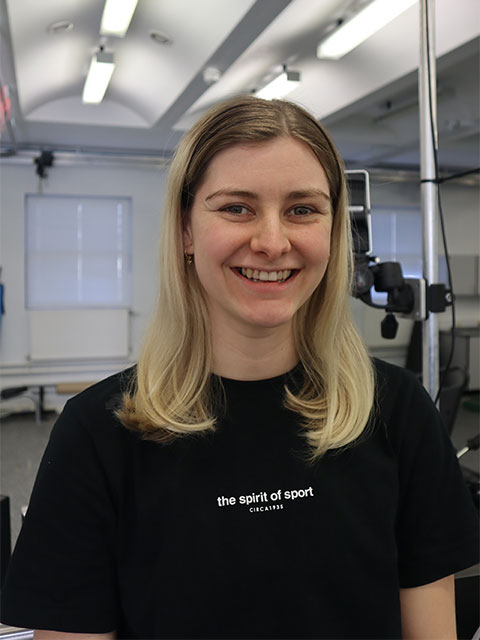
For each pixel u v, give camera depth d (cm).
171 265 81
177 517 73
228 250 72
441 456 84
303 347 85
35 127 561
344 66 416
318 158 75
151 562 73
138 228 682
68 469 74
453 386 287
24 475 441
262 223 71
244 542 73
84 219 676
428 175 175
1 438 557
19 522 344
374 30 329
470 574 131
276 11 309
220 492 75
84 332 673
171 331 82
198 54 384
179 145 79
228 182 71
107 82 438
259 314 74
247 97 75
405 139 612
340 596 75
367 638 75
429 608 82
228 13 324
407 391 86
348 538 76
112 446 76
